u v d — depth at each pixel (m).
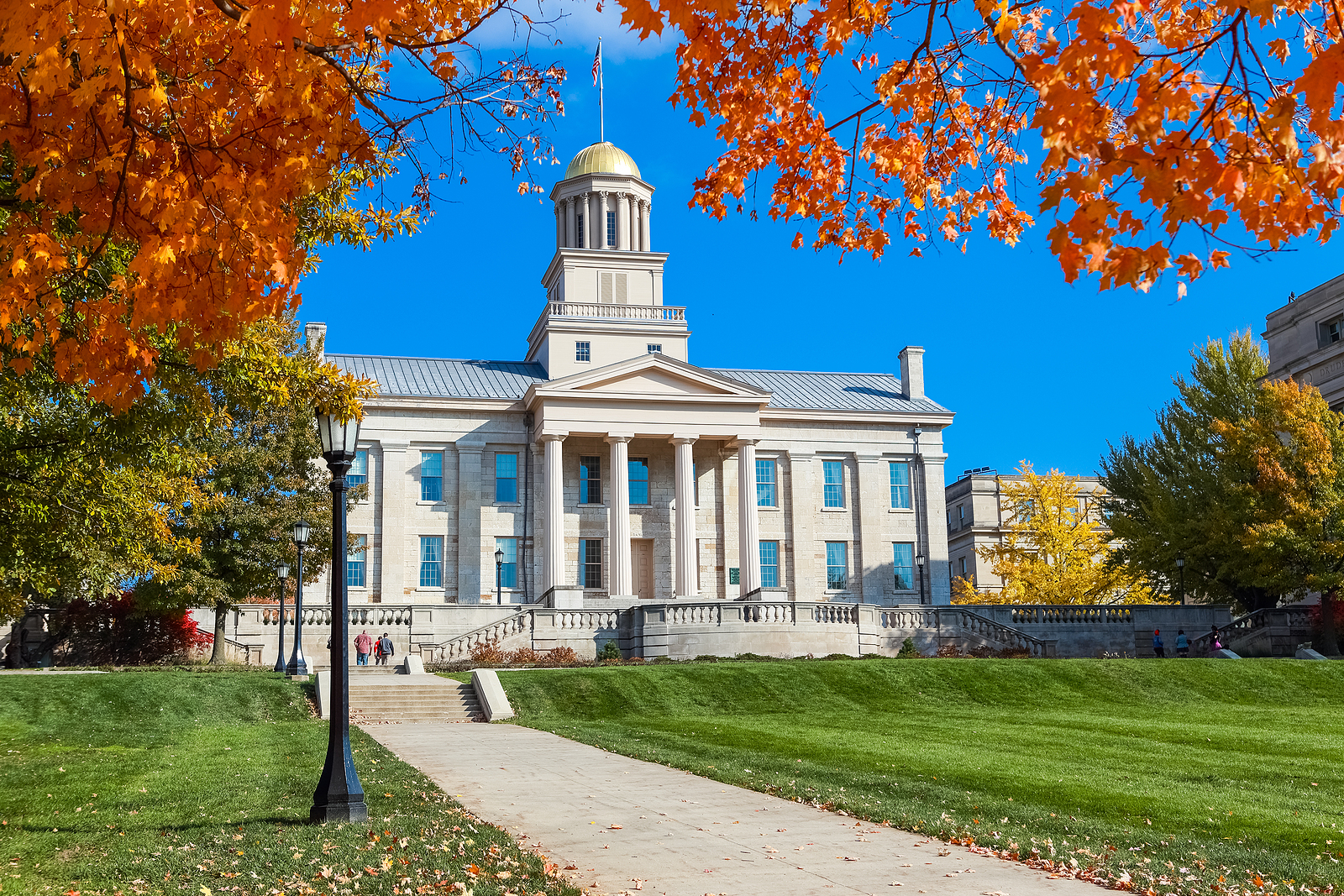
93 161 7.84
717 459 64.50
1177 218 6.00
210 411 16.00
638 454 63.81
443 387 64.06
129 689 33.28
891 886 10.48
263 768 19.17
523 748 23.38
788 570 64.69
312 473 48.03
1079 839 12.98
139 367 8.32
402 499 60.47
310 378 14.96
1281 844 13.13
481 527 60.94
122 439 16.70
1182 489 54.59
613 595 59.06
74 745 24.48
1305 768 19.91
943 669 37.66
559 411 60.41
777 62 8.84
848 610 49.25
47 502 18.30
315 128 8.16
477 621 51.81
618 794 16.52
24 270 7.38
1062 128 5.99
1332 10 6.38
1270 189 5.96
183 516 39.97
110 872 10.70
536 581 61.03
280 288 8.12
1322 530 46.53
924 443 67.38
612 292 68.50
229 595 45.12
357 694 32.66
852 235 9.62
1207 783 18.11
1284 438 49.88
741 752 21.70
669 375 61.81
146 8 7.16
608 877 10.85
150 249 7.26
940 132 9.10
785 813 14.80
